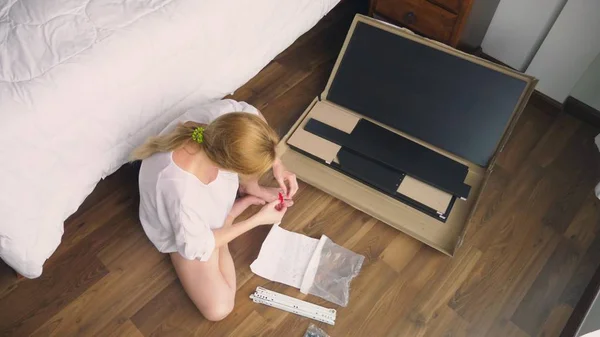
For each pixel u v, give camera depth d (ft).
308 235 5.43
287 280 5.09
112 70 4.33
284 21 5.59
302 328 4.84
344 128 5.94
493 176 5.88
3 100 3.92
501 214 5.58
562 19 5.67
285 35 5.74
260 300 4.95
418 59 5.81
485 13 6.16
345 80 6.12
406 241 5.40
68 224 5.40
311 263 5.19
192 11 4.70
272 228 5.39
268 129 4.17
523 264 5.25
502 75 5.47
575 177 5.88
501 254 5.31
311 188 5.76
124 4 4.55
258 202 5.49
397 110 5.90
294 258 5.24
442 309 4.98
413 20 6.37
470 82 5.60
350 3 7.42
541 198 5.71
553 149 6.11
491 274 5.19
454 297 5.04
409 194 5.48
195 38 4.77
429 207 5.39
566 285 5.12
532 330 4.87
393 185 5.50
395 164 5.63
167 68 4.70
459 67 5.65
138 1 4.61
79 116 4.25
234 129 3.95
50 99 4.06
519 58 6.55
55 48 4.22
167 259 5.22
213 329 4.82
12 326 4.78
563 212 5.60
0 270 5.07
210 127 4.13
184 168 4.40
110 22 4.42
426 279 5.15
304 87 6.66
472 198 5.54
